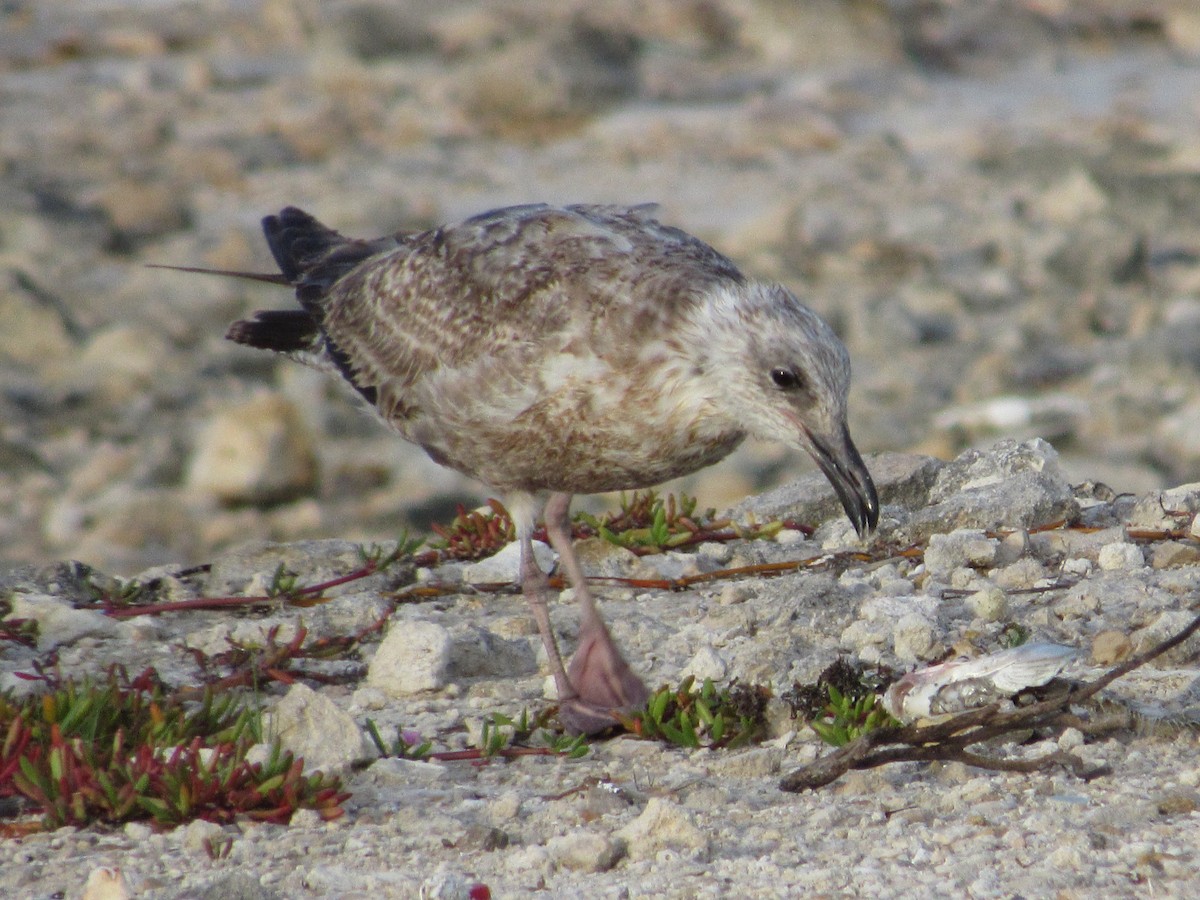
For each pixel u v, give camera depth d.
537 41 49.16
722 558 12.34
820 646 10.38
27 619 11.10
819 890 7.23
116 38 56.50
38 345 31.73
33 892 7.58
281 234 12.74
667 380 9.61
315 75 51.34
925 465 13.26
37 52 55.22
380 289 11.15
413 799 8.65
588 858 7.67
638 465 9.96
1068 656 9.12
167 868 7.82
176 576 12.49
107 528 25.55
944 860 7.50
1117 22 58.12
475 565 12.26
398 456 28.19
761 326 9.40
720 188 40.91
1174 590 10.92
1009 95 50.41
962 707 9.16
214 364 31.64
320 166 43.22
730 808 8.36
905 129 46.47
